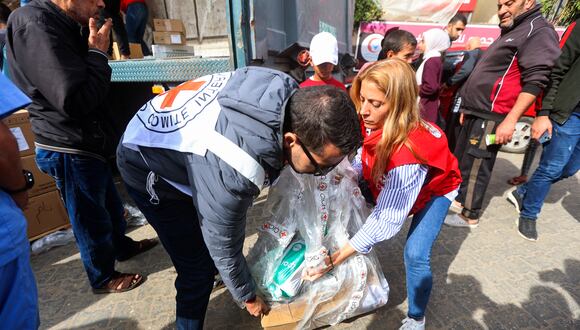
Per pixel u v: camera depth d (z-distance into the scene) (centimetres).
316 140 84
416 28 545
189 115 100
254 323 173
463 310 178
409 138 120
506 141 215
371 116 126
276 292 149
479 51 297
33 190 244
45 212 252
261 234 158
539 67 194
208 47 439
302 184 141
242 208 96
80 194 164
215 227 98
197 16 428
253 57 201
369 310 169
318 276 141
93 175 166
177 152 101
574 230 255
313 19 300
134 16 365
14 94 81
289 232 148
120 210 215
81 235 175
